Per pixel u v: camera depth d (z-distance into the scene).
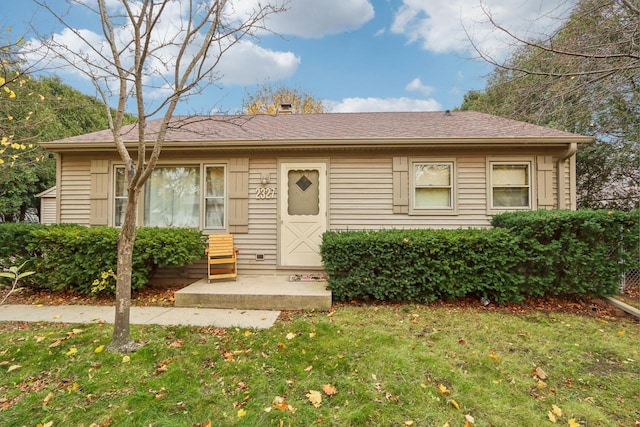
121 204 6.59
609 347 3.29
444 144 6.00
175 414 2.24
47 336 3.51
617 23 3.51
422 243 4.74
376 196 6.39
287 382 2.62
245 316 4.26
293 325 3.87
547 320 4.11
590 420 2.20
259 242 6.47
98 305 4.85
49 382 2.64
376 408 2.29
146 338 3.47
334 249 4.89
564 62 3.76
